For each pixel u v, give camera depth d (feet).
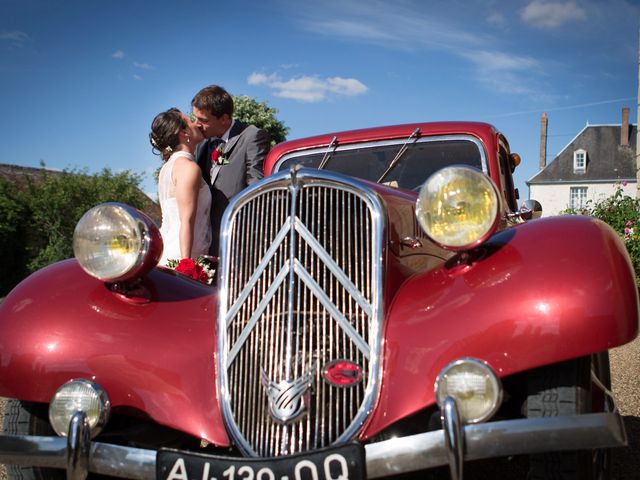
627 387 15.16
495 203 7.18
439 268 7.75
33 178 71.67
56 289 8.16
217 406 7.32
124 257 8.00
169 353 7.55
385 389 6.92
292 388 6.97
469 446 6.14
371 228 7.55
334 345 7.20
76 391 7.15
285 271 7.40
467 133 12.61
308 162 13.46
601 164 147.23
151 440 8.11
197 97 15.84
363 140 13.24
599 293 6.49
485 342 6.60
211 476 6.57
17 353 7.48
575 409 6.52
